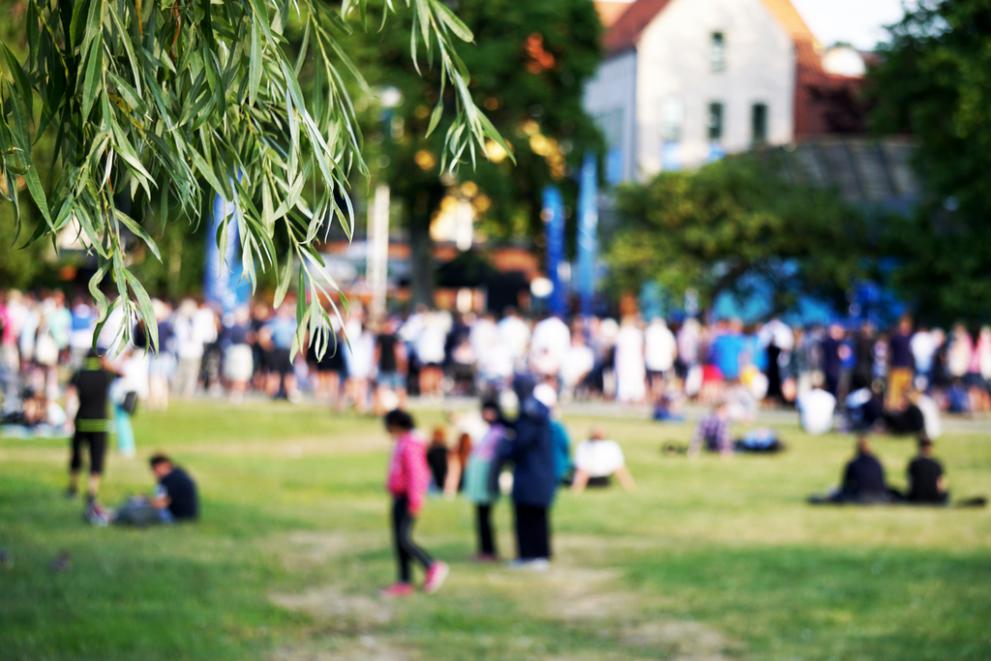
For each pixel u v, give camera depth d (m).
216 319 45.44
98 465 20.39
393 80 52.12
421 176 56.03
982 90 45.06
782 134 84.88
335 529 20.77
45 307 40.19
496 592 16.30
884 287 50.16
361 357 38.56
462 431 25.34
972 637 13.87
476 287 63.72
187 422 34.94
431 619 14.74
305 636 13.78
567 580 17.06
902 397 37.12
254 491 24.53
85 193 5.77
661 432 35.41
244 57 6.08
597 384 45.75
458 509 23.23
